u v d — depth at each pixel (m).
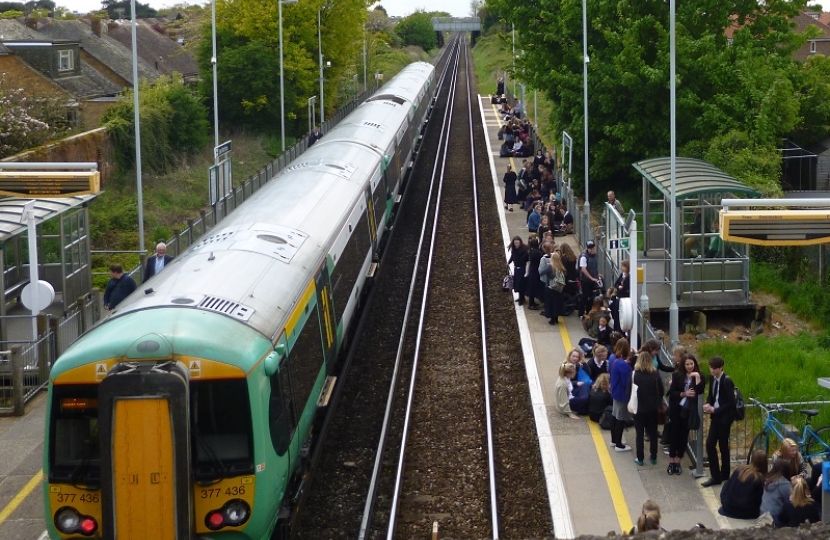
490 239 31.33
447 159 48.06
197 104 48.94
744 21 37.25
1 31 55.75
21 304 21.42
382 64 101.62
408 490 14.38
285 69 54.47
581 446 15.57
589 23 36.53
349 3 58.69
